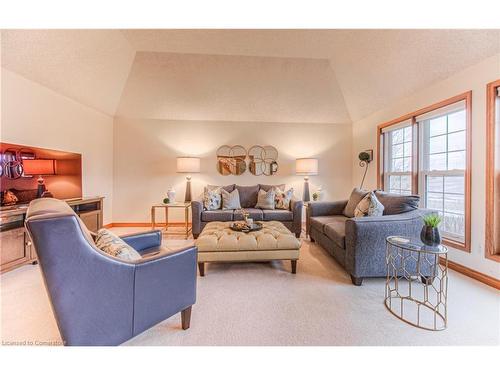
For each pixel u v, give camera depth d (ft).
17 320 5.17
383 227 6.72
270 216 12.09
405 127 11.11
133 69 12.14
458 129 8.57
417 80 9.38
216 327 4.99
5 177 8.32
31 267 8.08
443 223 9.13
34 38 8.22
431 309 5.56
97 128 13.43
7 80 8.44
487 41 6.75
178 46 10.50
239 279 7.34
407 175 11.23
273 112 14.87
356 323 5.11
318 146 15.93
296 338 4.67
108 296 3.77
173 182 15.30
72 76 10.30
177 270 4.59
